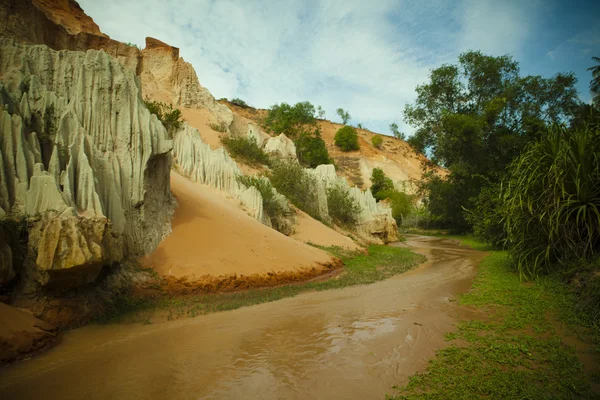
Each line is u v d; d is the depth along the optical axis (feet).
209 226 53.62
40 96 37.76
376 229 130.82
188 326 30.12
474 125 120.37
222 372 21.15
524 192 41.75
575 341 24.71
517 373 20.01
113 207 38.24
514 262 49.49
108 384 19.48
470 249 105.91
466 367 21.02
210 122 144.77
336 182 139.54
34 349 23.17
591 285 30.68
